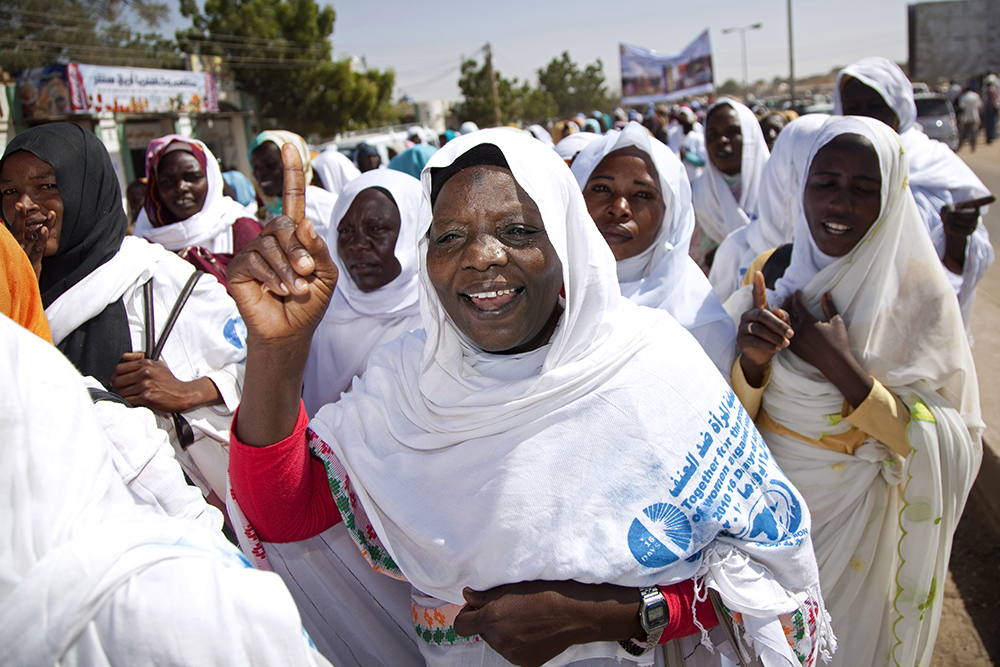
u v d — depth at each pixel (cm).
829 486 216
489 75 4859
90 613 73
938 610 216
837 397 213
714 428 142
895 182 210
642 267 240
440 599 148
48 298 199
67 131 204
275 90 3150
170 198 334
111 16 2459
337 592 166
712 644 144
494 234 131
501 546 135
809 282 225
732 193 469
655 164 233
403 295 277
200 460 214
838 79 402
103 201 208
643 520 134
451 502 143
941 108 1362
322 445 152
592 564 131
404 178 285
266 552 158
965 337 215
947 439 206
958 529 340
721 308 235
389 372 160
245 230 373
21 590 71
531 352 145
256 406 131
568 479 136
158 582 76
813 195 220
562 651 132
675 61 3503
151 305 212
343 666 166
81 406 82
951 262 305
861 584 220
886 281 213
